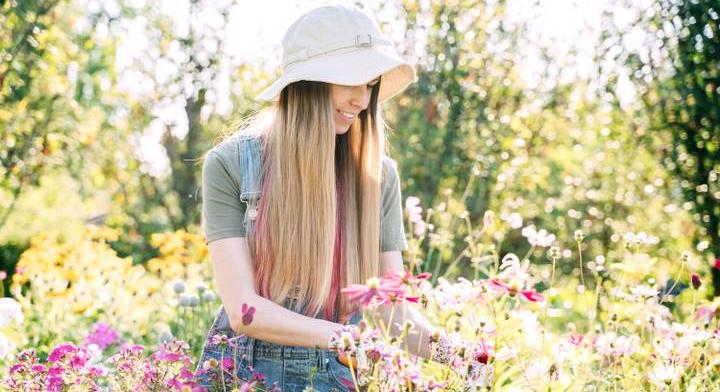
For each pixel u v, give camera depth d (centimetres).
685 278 395
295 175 195
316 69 190
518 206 676
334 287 202
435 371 214
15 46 562
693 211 459
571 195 686
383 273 218
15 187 679
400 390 162
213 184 196
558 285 661
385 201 219
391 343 176
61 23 740
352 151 209
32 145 640
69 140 708
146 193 1040
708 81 447
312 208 194
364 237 205
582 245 665
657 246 533
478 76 671
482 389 172
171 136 977
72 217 877
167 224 971
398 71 220
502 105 675
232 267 190
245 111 856
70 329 394
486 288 171
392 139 668
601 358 217
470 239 323
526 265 224
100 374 208
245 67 888
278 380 190
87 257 469
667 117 476
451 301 180
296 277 195
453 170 652
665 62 475
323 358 191
